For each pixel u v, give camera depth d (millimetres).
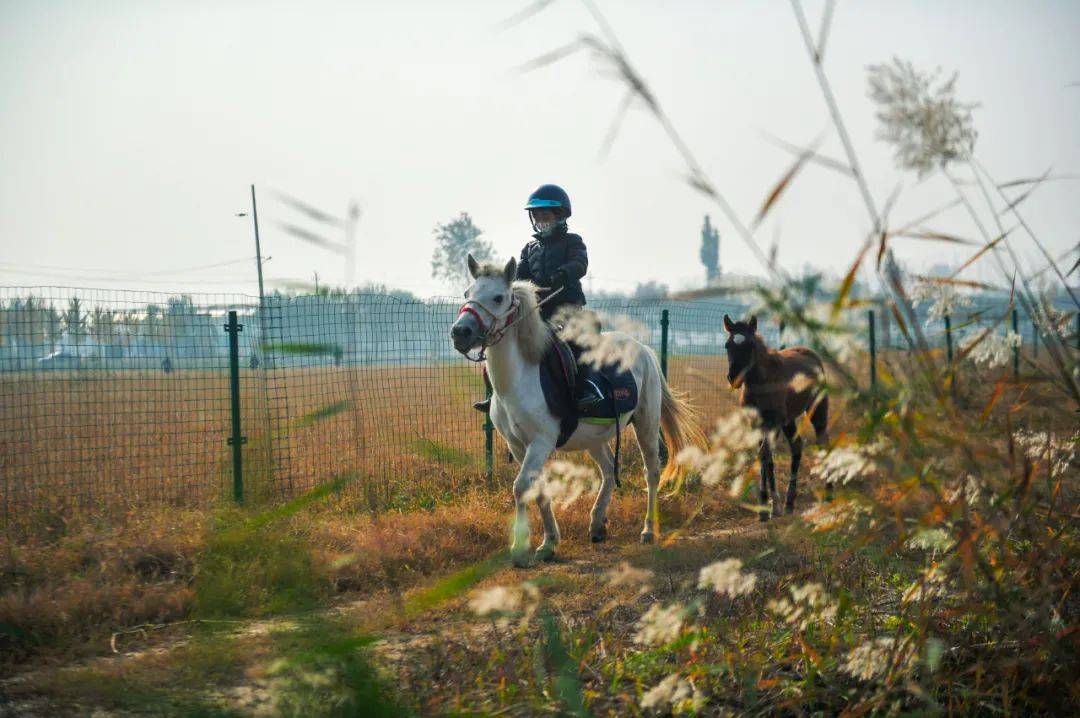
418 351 6609
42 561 5832
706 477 2584
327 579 5367
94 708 3738
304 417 2670
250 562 5012
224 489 8000
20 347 8102
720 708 3342
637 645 3912
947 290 2613
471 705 3312
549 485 2875
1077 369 2533
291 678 3309
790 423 8664
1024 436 2783
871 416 2426
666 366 10359
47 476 7984
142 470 8695
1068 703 2918
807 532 3012
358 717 3090
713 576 2818
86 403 8453
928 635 3234
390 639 4316
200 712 3449
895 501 2645
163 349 8500
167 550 6094
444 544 6500
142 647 4691
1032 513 2836
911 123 2100
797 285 2273
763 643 3799
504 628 4258
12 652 4527
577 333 2965
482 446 8930
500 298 6219
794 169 2127
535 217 7465
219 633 4254
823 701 3359
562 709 3225
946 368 2516
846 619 3697
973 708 3166
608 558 6672
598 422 6980
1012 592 2863
